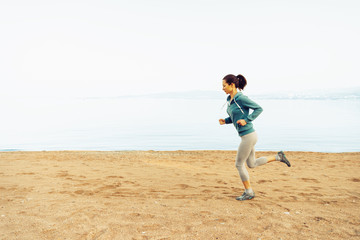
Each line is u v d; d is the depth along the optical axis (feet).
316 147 46.44
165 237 9.18
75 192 15.23
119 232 9.56
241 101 13.06
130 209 12.05
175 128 80.02
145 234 9.41
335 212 11.87
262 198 14.08
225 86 13.65
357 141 52.16
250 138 13.20
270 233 9.55
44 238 9.07
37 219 10.73
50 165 23.82
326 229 9.93
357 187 16.58
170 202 13.32
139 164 25.03
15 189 15.75
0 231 9.61
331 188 16.34
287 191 15.62
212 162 26.68
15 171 20.98
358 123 86.07
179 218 10.96
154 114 142.10
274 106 205.36
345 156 30.55
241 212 11.76
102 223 10.36
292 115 122.31
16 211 11.69
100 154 32.48
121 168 22.85
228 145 50.93
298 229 9.93
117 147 49.37
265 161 14.11
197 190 15.96
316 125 81.76
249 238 9.15
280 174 20.67
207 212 11.70
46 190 15.57
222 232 9.61
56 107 225.56
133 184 17.37
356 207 12.64
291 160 27.45
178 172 21.47
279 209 12.22
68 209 11.96
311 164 24.95
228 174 20.95
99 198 13.96
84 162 25.79
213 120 105.81
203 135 64.80
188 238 9.13
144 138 60.29
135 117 123.85
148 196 14.47
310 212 11.83
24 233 9.45
